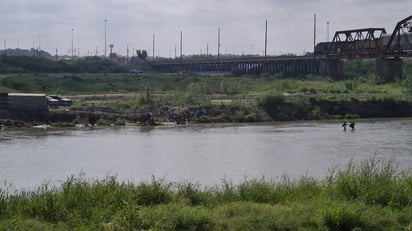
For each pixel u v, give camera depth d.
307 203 17.14
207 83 128.00
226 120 80.19
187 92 109.44
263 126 74.75
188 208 16.12
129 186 19.59
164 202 18.22
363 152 48.03
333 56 132.88
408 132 66.25
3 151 48.12
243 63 159.75
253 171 38.16
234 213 16.05
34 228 14.68
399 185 18.36
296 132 66.44
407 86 108.56
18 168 39.47
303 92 105.50
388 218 15.58
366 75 141.38
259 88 119.69
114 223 14.52
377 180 18.64
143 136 61.09
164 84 127.75
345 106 92.25
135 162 42.56
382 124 78.44
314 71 143.38
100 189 18.42
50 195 17.52
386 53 115.12
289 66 150.62
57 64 164.62
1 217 15.94
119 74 148.25
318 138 59.72
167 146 52.41
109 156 45.66
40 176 36.31
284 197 18.44
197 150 49.59
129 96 96.69
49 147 51.06
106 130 67.12
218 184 32.38
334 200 16.94
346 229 14.85
